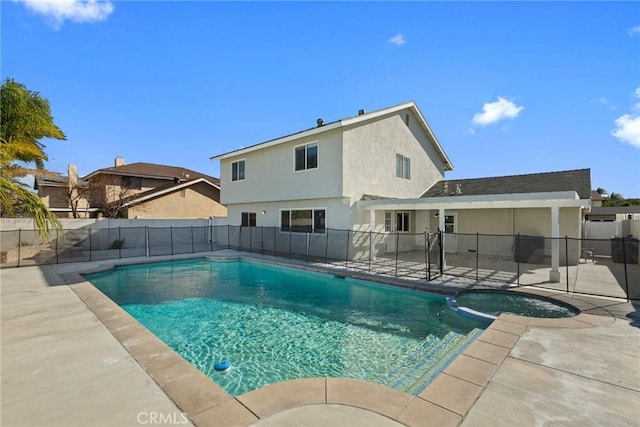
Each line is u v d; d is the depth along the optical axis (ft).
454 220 51.47
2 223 45.06
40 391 10.55
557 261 29.37
